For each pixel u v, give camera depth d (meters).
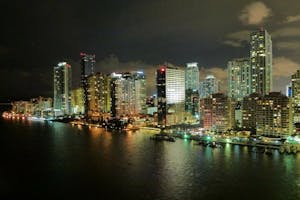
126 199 173.12
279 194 180.00
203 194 179.50
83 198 175.25
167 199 172.50
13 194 181.62
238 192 182.50
